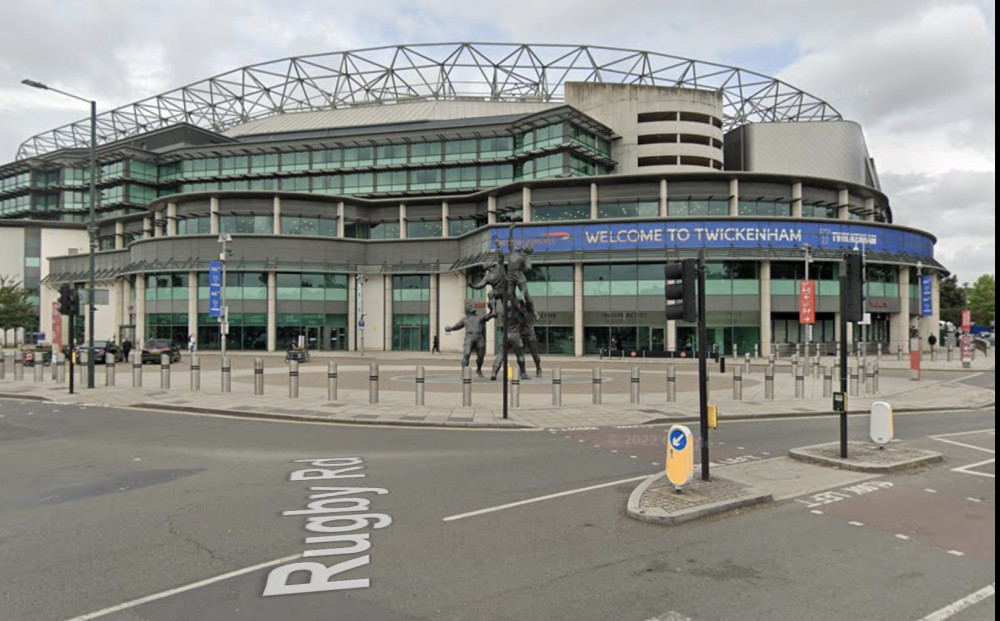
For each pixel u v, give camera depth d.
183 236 56.06
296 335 56.03
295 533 6.39
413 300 58.59
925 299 40.62
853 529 6.60
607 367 35.50
